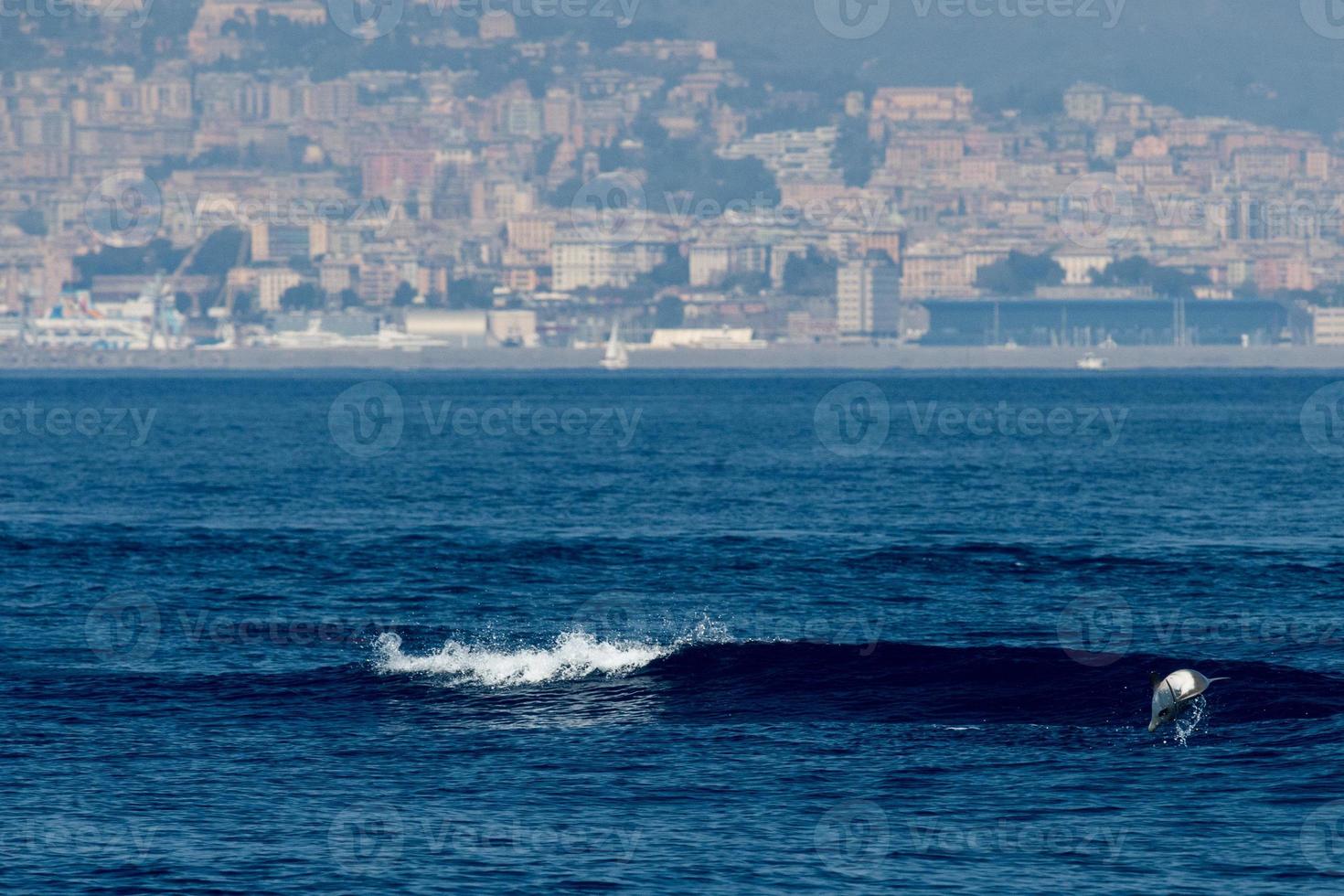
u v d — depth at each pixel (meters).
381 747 106.75
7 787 97.75
